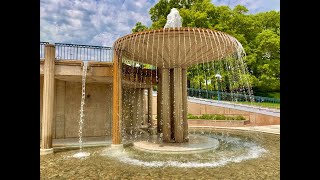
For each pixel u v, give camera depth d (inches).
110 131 601.9
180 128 440.1
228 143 476.1
